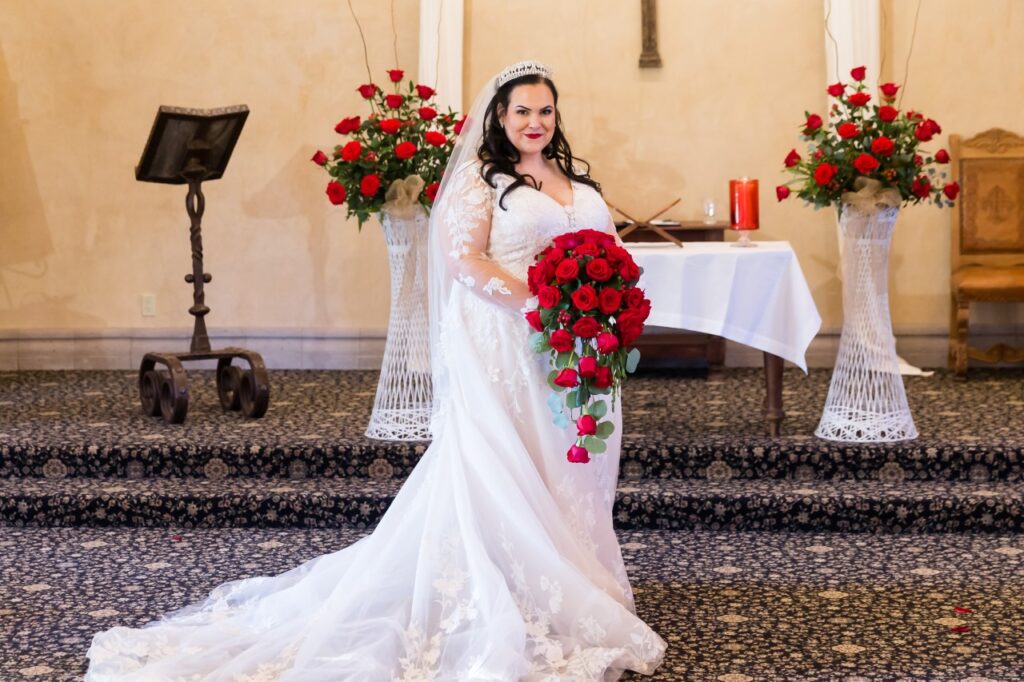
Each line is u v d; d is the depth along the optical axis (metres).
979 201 6.81
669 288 5.02
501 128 3.59
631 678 3.38
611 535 3.70
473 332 3.55
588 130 7.20
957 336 6.64
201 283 6.09
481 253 3.51
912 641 3.61
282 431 5.57
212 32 7.25
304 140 7.29
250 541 4.79
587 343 3.34
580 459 3.33
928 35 6.96
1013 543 4.60
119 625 3.87
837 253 7.12
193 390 6.75
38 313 7.43
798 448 5.07
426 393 5.35
